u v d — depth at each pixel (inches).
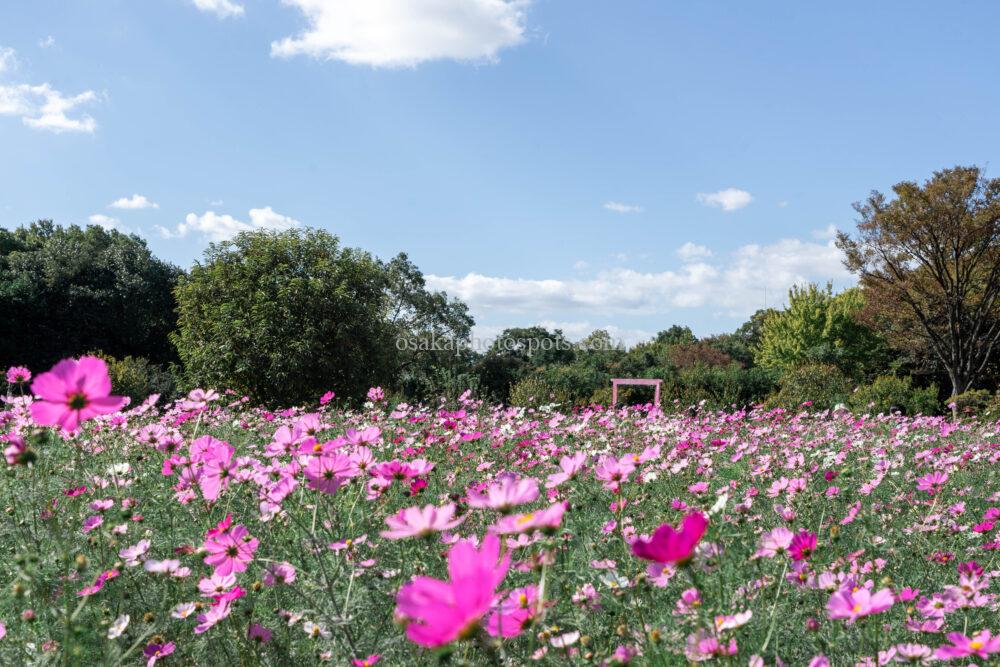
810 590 75.8
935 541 109.4
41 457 113.0
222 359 620.4
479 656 55.1
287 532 93.4
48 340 1031.0
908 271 887.7
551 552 63.9
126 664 72.2
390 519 45.9
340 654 68.9
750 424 297.7
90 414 52.4
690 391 642.8
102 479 112.2
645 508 118.1
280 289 630.5
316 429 86.3
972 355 888.3
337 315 647.1
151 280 1162.0
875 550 103.7
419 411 196.7
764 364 1277.1
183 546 91.6
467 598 30.7
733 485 126.6
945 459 177.9
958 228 824.3
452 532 88.4
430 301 1155.3
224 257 668.7
